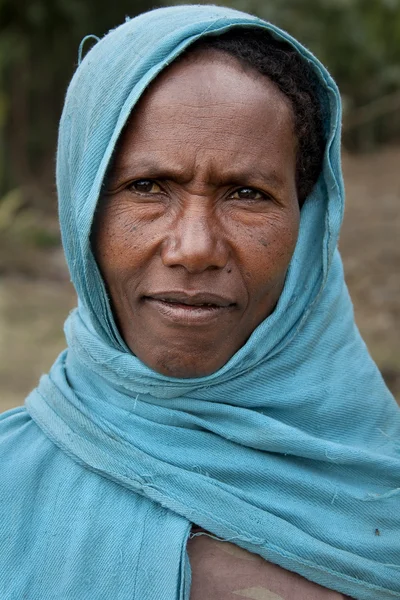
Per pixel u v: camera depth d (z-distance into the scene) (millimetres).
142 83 1138
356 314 5512
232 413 1277
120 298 1242
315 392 1351
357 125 12523
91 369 1316
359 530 1312
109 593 1165
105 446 1256
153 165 1151
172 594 1150
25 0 11062
